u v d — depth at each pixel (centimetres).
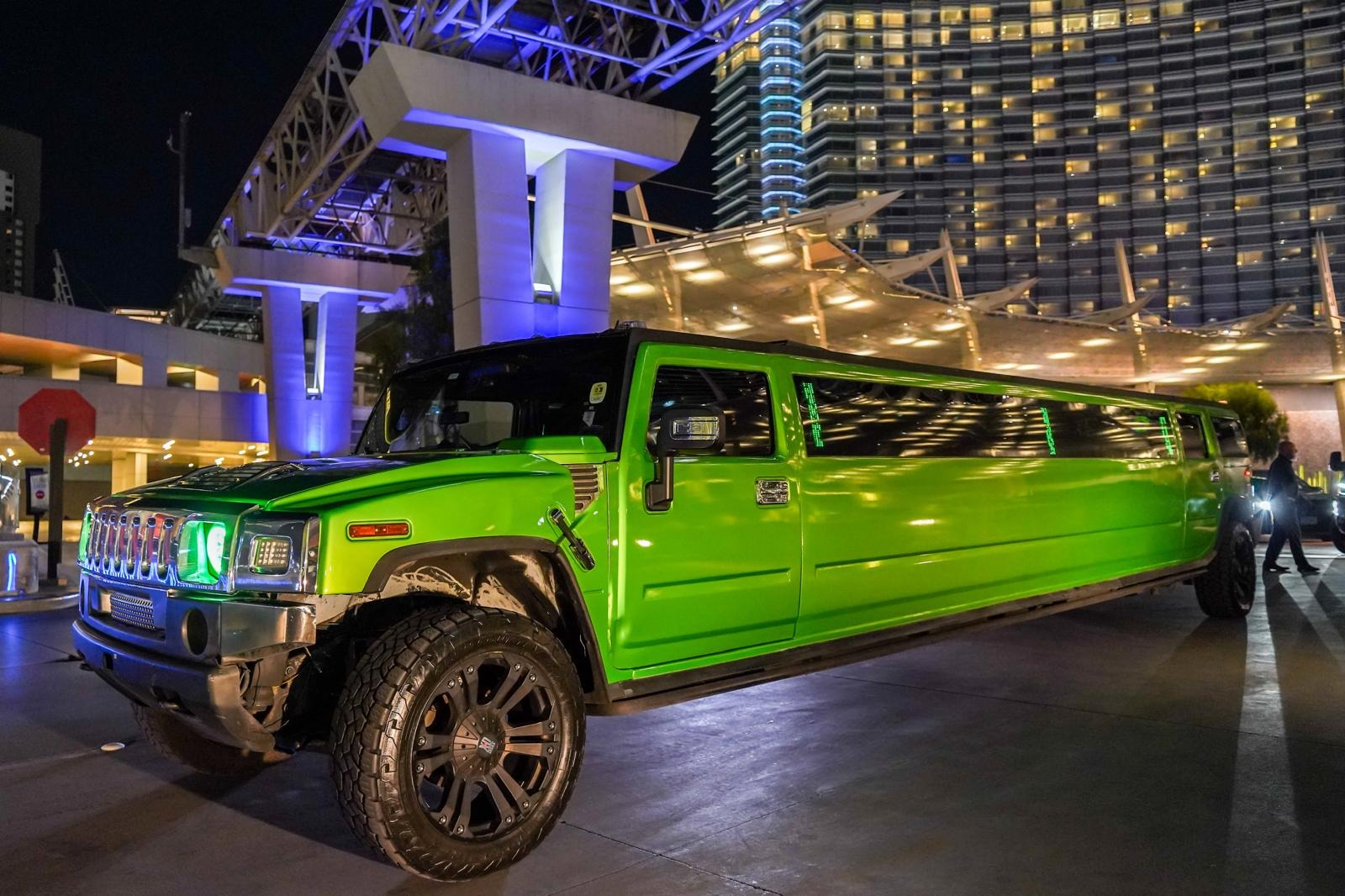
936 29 17575
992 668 719
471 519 360
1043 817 406
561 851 379
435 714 360
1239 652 766
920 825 399
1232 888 335
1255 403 6719
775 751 513
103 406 4697
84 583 429
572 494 392
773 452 480
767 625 473
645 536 419
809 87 18275
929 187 17312
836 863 361
